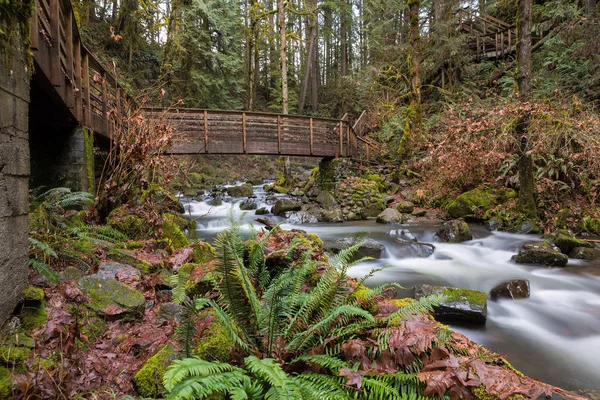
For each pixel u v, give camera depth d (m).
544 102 8.47
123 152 5.03
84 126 5.13
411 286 4.89
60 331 2.13
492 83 14.70
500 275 5.40
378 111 17.59
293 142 11.20
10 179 2.08
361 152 15.46
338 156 12.39
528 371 3.00
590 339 3.56
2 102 1.98
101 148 6.96
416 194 11.47
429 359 2.06
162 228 4.65
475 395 1.87
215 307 1.99
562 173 8.31
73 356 2.06
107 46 16.11
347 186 12.16
